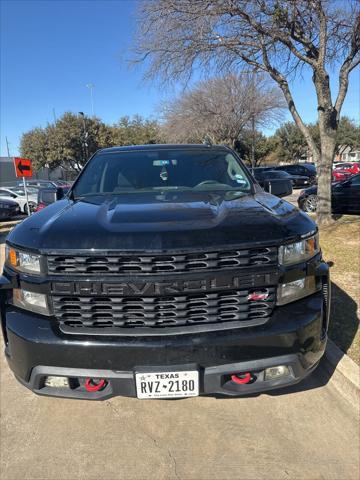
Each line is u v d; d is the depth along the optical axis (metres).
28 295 2.26
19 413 2.78
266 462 2.28
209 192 3.11
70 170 52.31
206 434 2.52
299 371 2.29
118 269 2.09
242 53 9.85
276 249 2.19
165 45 9.94
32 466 2.30
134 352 2.11
